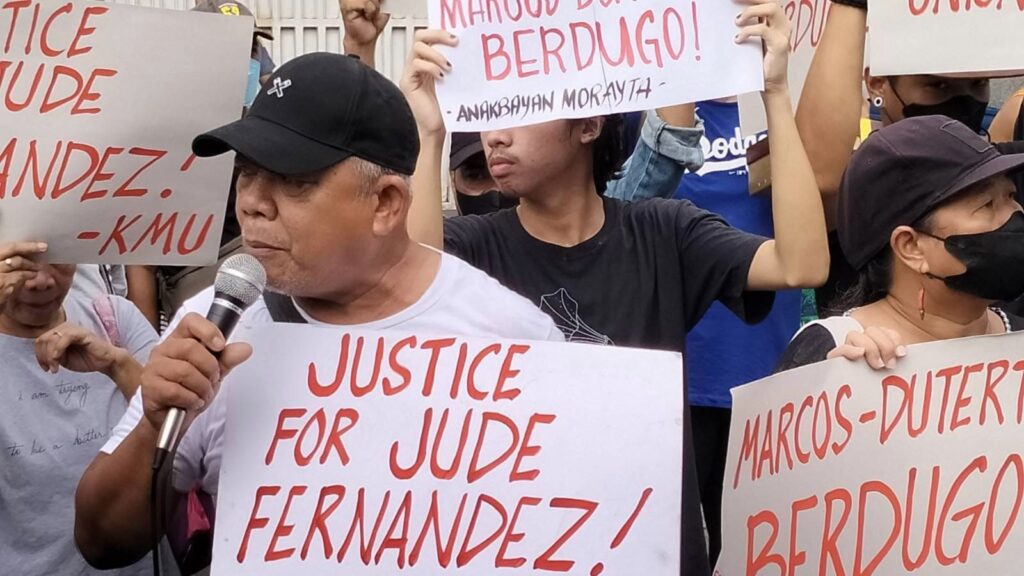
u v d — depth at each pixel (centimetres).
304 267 181
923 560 204
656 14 242
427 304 197
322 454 184
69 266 255
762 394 220
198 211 243
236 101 241
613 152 274
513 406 186
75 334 239
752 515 219
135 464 183
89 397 263
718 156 368
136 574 258
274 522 183
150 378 171
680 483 183
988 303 226
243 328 195
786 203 246
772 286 250
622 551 182
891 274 229
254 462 184
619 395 185
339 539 182
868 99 399
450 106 250
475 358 187
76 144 234
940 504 204
